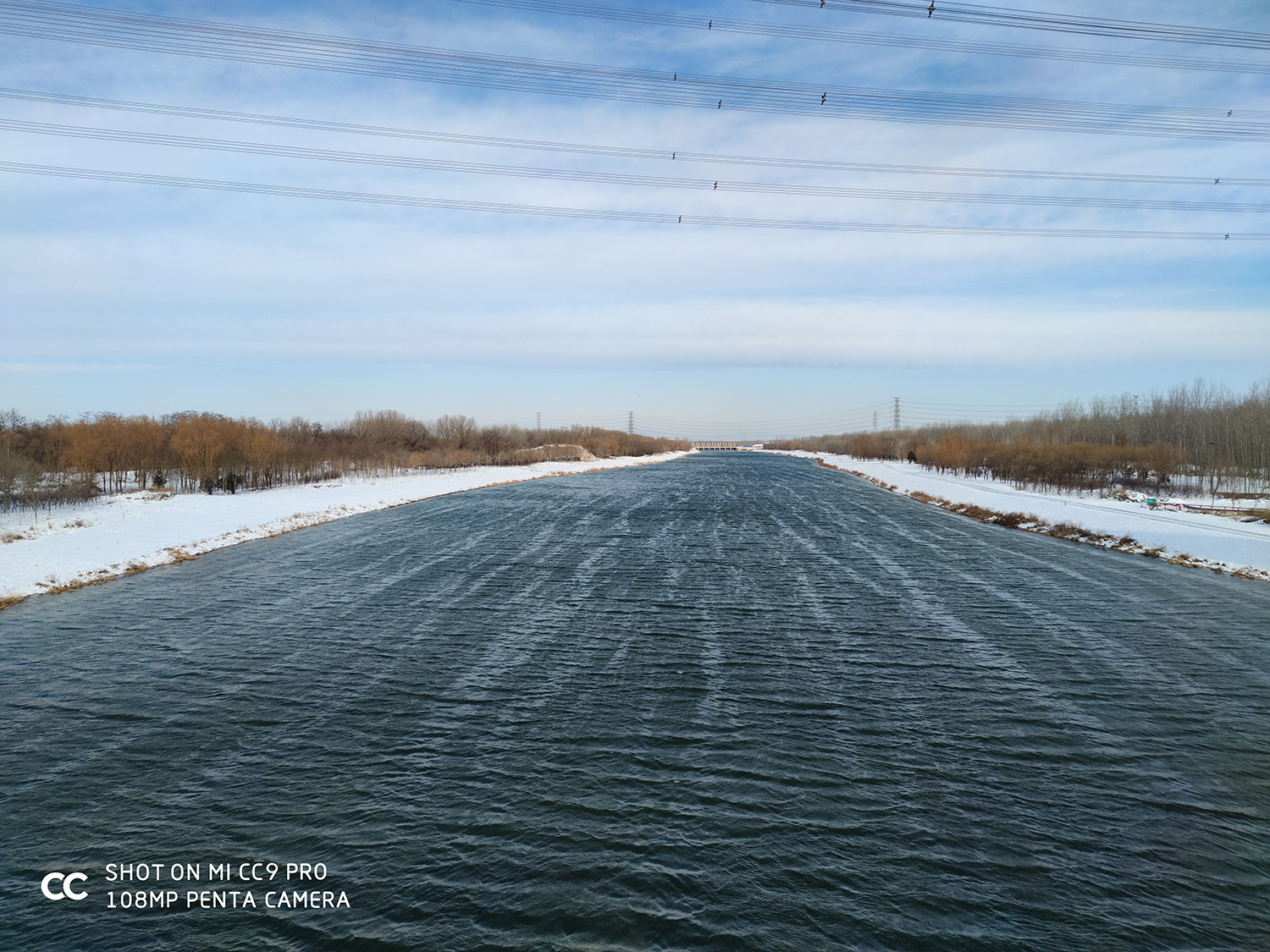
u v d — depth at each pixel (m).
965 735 12.59
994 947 7.54
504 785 10.72
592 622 19.52
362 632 18.50
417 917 7.92
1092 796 10.56
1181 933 7.73
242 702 13.87
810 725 12.97
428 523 39.53
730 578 25.23
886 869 8.83
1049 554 30.91
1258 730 12.88
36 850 9.08
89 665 15.88
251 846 9.18
